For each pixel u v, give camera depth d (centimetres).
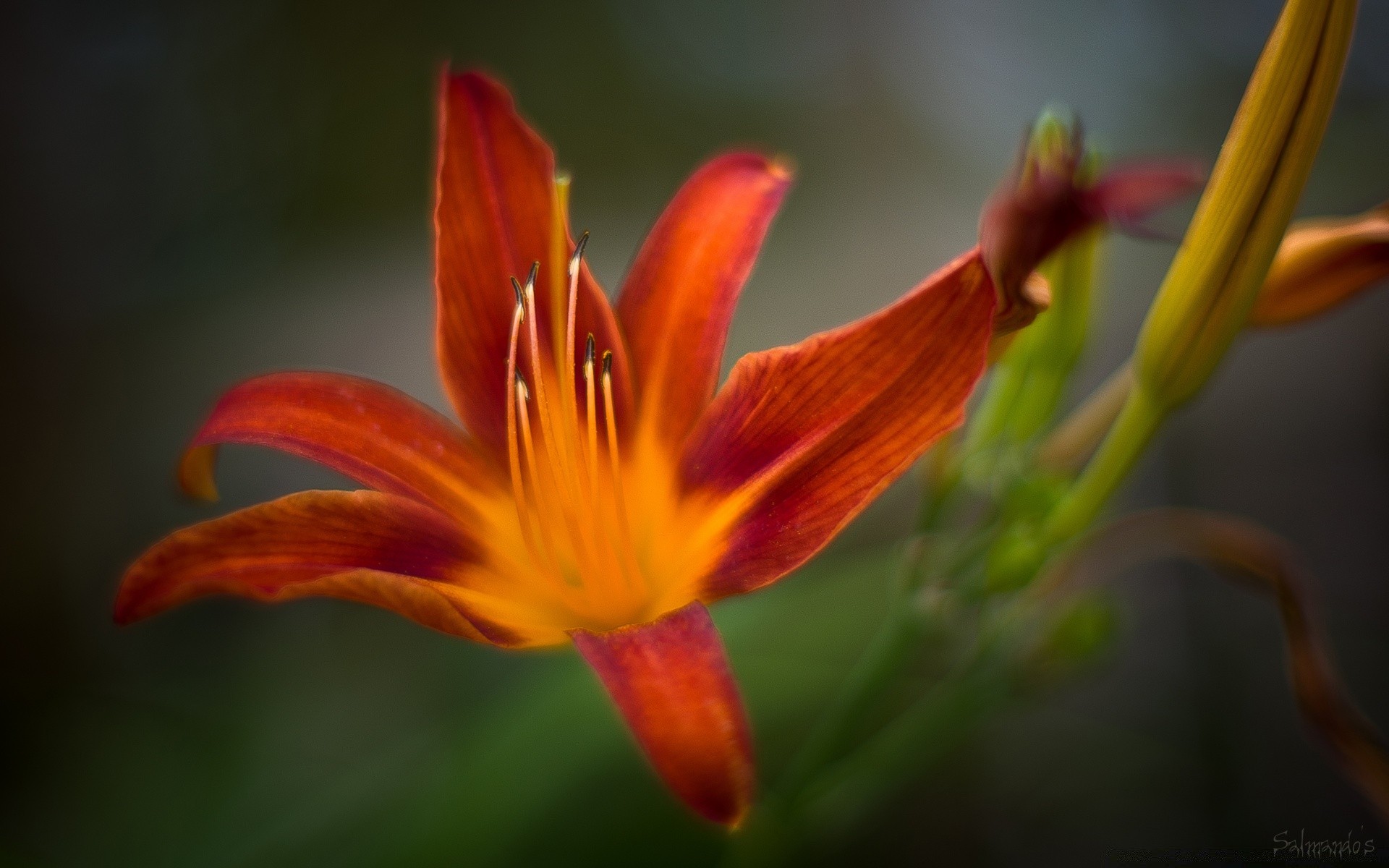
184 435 73
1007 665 45
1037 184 40
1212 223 40
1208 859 51
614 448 39
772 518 38
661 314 40
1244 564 44
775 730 49
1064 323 43
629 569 39
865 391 38
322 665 57
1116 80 86
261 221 87
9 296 75
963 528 53
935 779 54
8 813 53
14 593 66
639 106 93
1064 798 56
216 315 79
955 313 37
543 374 40
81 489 71
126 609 37
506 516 40
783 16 95
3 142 78
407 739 50
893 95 91
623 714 35
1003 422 43
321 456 39
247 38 89
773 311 73
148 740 53
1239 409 64
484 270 40
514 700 47
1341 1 37
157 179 85
